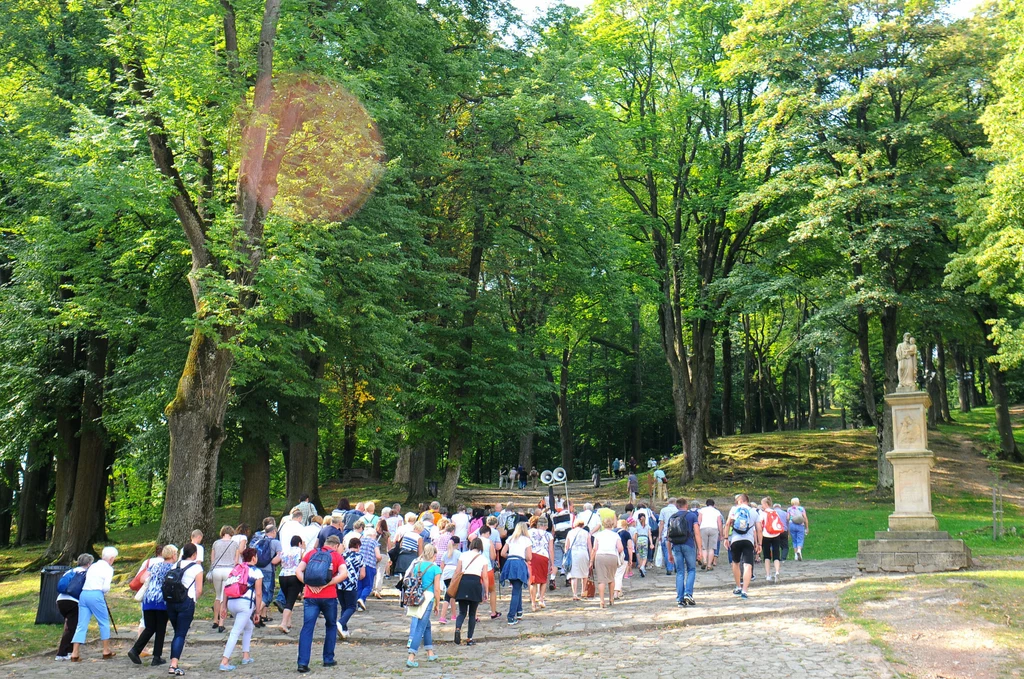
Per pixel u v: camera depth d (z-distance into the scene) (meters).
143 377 23.19
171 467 17.97
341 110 20.14
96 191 17.83
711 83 37.62
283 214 20.30
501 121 29.09
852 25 34.47
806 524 21.19
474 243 30.69
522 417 30.94
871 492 34.53
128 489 42.78
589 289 33.62
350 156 21.28
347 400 26.27
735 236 40.94
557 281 33.47
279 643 13.30
